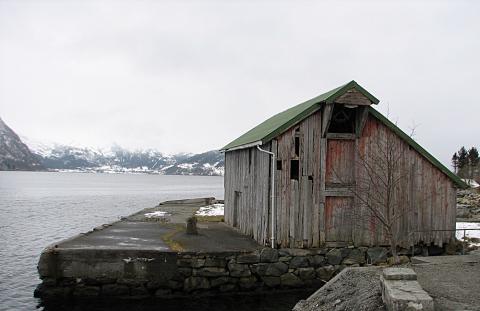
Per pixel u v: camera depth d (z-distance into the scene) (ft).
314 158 57.88
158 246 55.16
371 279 36.06
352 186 58.90
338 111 60.49
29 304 50.60
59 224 123.34
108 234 64.49
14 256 78.43
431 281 33.68
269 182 57.72
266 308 49.24
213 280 53.16
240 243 59.57
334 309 32.63
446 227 61.16
